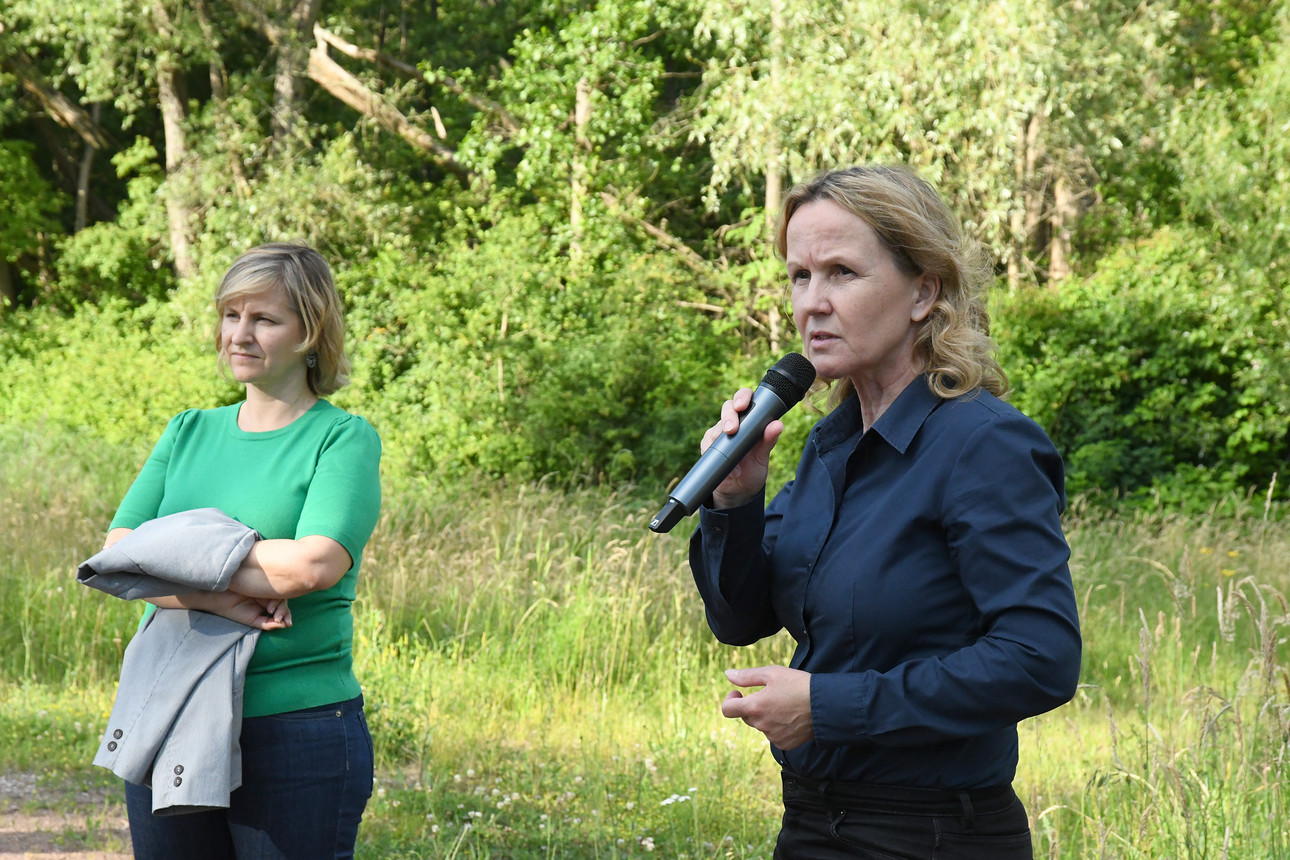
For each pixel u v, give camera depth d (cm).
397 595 814
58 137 2164
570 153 1816
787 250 193
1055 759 572
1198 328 1518
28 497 983
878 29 1414
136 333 1784
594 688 726
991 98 1348
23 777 522
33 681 662
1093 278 1612
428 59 2116
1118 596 966
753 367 1529
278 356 259
